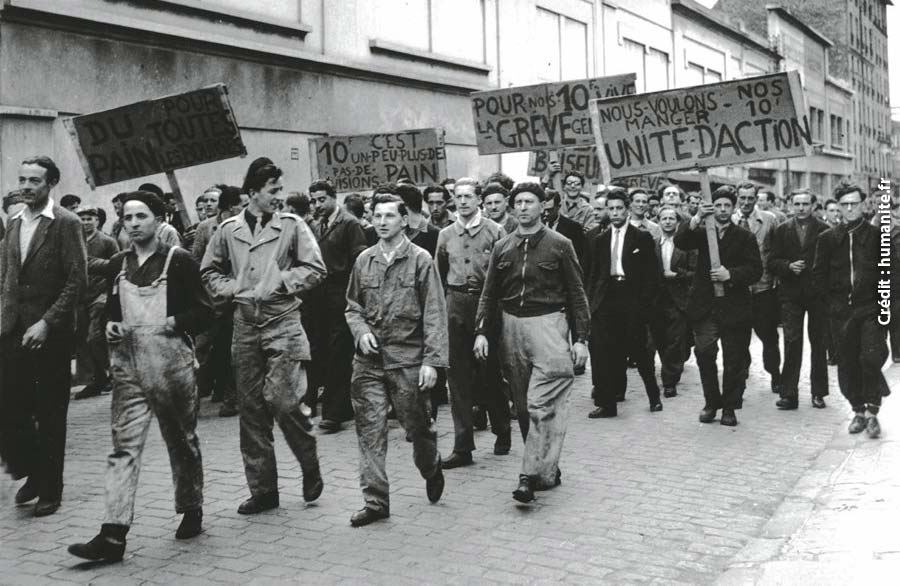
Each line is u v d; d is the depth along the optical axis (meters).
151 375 5.13
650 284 8.73
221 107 8.08
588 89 11.41
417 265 5.64
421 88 17.64
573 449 7.37
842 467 6.72
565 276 6.08
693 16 32.84
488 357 7.14
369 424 5.61
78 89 11.16
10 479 6.61
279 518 5.68
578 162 12.88
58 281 5.93
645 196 10.40
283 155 14.40
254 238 5.71
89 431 8.24
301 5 14.69
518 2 20.83
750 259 8.25
